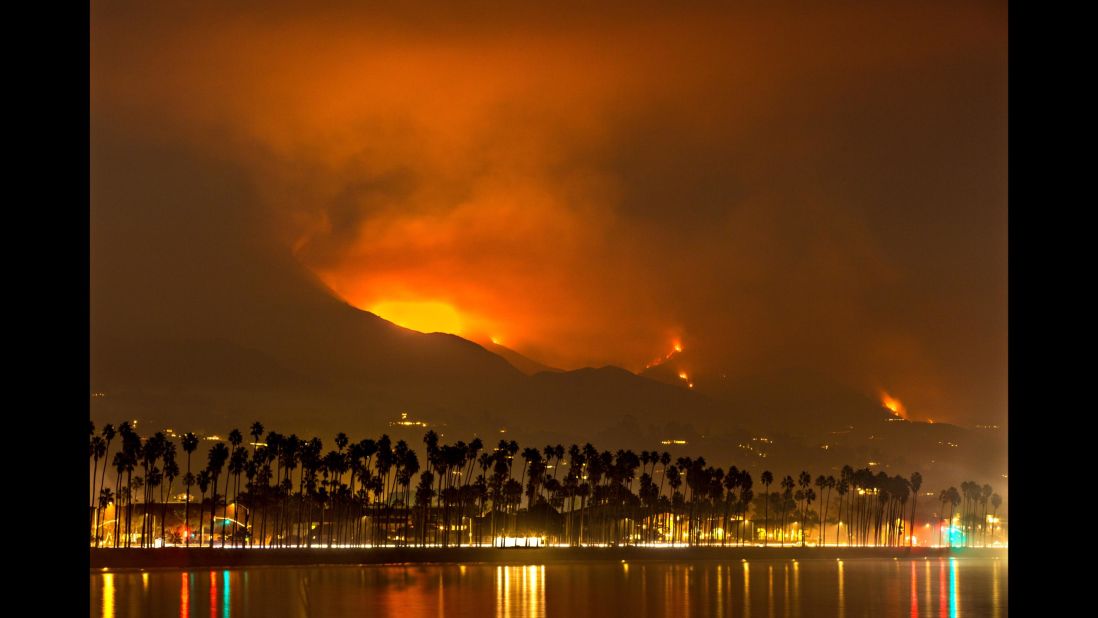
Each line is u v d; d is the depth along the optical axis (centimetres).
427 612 10856
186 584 13325
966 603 12400
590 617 10681
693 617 10831
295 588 13000
